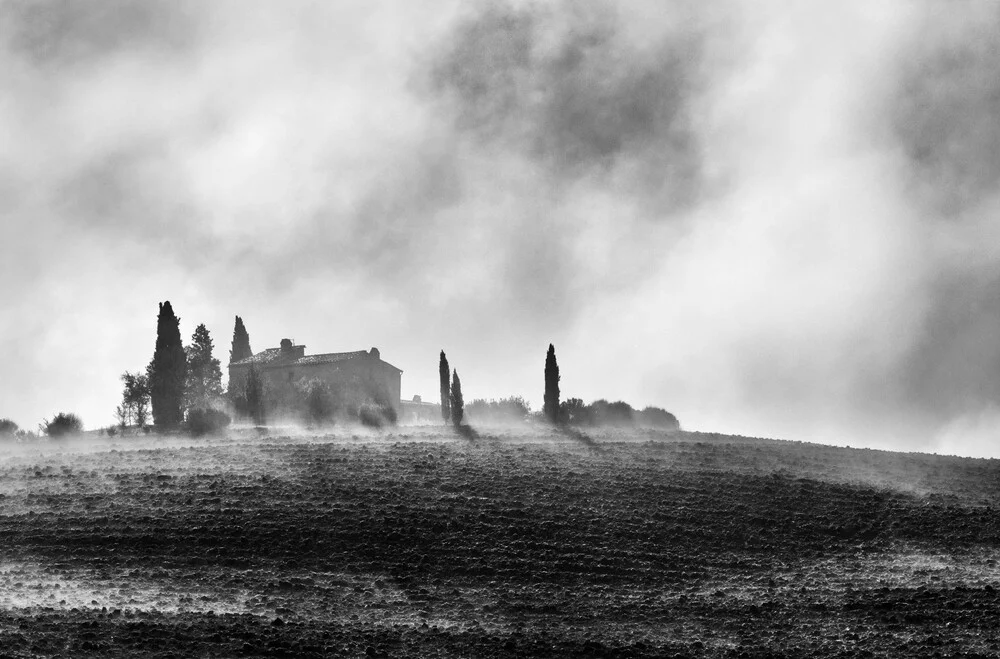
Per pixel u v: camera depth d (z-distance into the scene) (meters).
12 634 81.44
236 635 84.19
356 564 103.31
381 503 117.50
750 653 84.69
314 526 110.56
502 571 102.62
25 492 119.75
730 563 106.50
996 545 111.25
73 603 90.44
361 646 83.81
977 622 90.81
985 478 134.00
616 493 122.50
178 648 80.88
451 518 113.69
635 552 107.81
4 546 105.00
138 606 90.38
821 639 87.56
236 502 116.62
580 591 98.75
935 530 114.75
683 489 124.38
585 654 84.44
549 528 112.56
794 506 120.69
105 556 103.31
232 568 101.38
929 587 99.38
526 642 86.06
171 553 104.31
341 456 135.88
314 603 93.56
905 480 131.25
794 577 102.81
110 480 124.50
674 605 95.69
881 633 88.81
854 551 109.94
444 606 94.25
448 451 139.62
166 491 119.94
